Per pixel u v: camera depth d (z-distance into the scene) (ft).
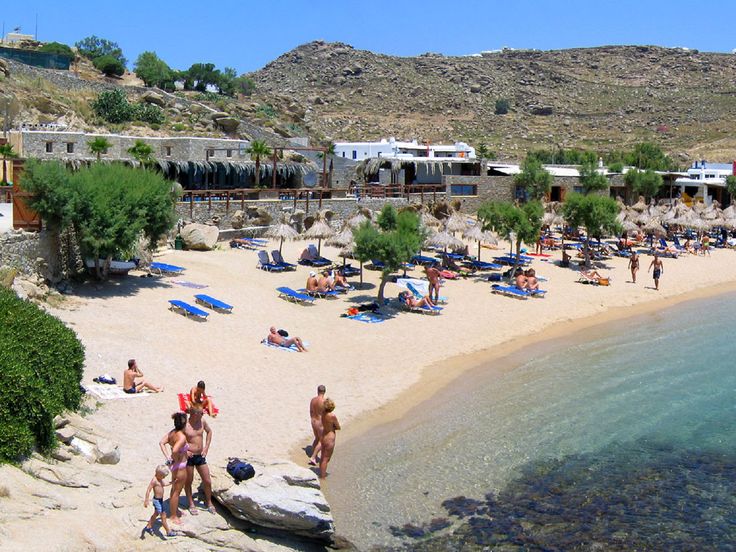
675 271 167.32
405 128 573.33
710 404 80.53
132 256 113.70
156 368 76.95
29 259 96.12
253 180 204.54
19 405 50.49
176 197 119.44
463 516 54.75
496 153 495.00
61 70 339.57
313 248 142.92
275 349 89.86
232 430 64.95
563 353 99.60
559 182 249.75
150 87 339.77
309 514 48.62
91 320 89.30
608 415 76.38
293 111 419.95
